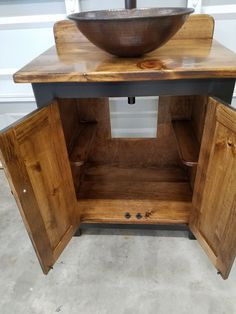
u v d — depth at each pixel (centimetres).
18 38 127
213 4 111
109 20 67
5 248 116
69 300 94
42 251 87
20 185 71
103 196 122
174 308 90
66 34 107
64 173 94
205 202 91
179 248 111
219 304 90
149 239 116
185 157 97
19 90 144
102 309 91
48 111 78
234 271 100
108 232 121
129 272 102
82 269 105
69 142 110
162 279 99
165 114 130
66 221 101
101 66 76
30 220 78
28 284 100
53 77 73
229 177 74
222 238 84
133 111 141
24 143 70
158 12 90
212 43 98
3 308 92
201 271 101
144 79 71
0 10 120
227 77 72
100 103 129
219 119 72
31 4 118
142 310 90
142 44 75
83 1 116
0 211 137
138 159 147
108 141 143
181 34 103
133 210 113
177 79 74
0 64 136
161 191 125
